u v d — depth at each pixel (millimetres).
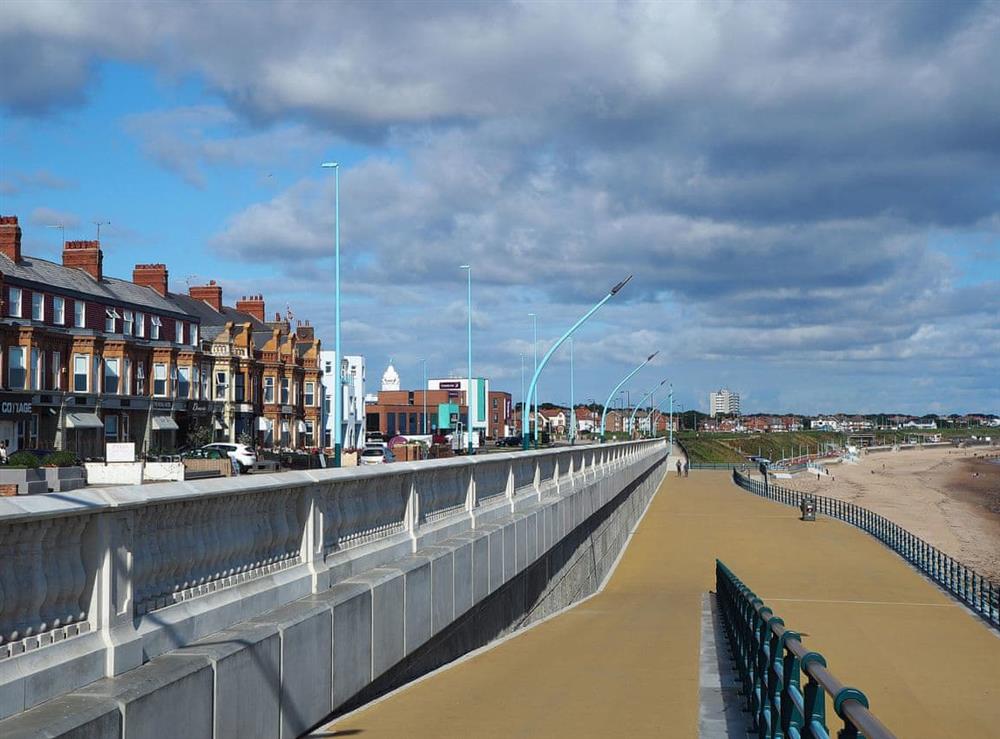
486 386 128750
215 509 6859
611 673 12664
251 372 63844
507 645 14477
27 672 4863
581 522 25719
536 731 8961
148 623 5969
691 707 10508
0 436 41969
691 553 39906
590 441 114750
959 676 18094
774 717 7668
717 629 18938
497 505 16312
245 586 7297
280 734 6934
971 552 55188
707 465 127250
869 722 4074
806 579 32406
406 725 8500
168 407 54719
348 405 86250
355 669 8484
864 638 21922
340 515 9359
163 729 5367
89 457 47500
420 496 12039
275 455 51156
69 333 47375
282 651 6973
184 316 58812
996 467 167625
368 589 8820
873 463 182625
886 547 40688
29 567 5031
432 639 11438
